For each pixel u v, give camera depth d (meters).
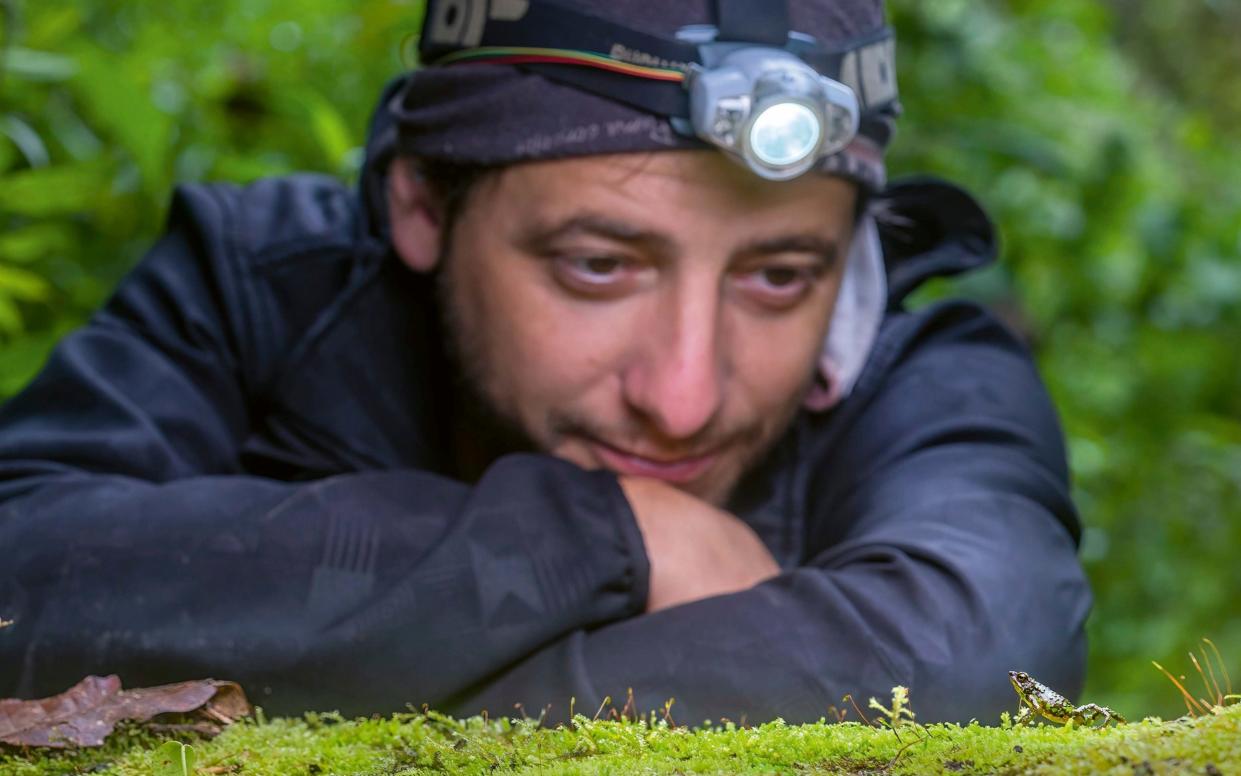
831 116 1.87
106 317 2.30
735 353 1.99
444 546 1.68
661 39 1.86
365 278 2.29
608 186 1.89
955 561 1.78
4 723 1.46
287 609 1.65
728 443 2.04
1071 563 1.93
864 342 2.25
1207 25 9.47
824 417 2.29
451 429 2.29
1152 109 7.68
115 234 3.17
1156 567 5.67
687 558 1.81
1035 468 2.14
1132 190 5.67
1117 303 5.62
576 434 2.01
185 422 2.18
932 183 2.36
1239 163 7.13
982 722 1.65
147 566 1.68
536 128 1.91
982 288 5.00
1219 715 1.16
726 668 1.60
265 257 2.35
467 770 1.29
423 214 2.20
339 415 2.28
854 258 2.25
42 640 1.64
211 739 1.48
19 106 3.01
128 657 1.62
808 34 1.95
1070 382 5.43
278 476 2.31
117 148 3.09
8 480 1.94
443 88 2.01
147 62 2.97
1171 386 5.92
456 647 1.63
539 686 1.61
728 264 1.93
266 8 3.38
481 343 2.06
